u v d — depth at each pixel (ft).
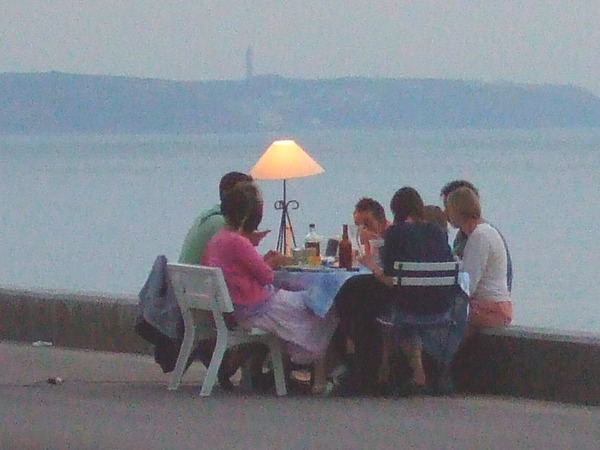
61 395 56.44
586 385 55.31
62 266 152.15
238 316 54.85
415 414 51.24
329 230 165.99
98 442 45.42
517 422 49.55
